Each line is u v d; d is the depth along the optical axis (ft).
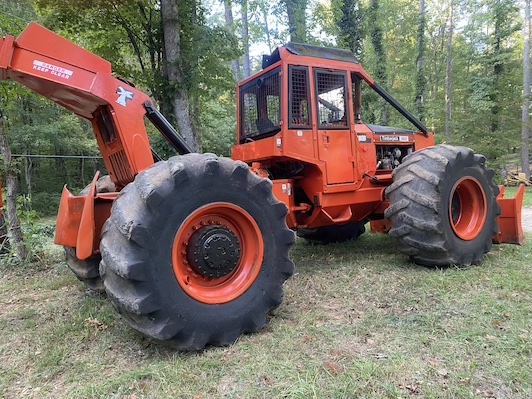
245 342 8.20
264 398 6.23
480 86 59.82
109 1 25.72
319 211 13.66
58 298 11.73
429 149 13.60
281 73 12.67
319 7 46.29
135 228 7.30
